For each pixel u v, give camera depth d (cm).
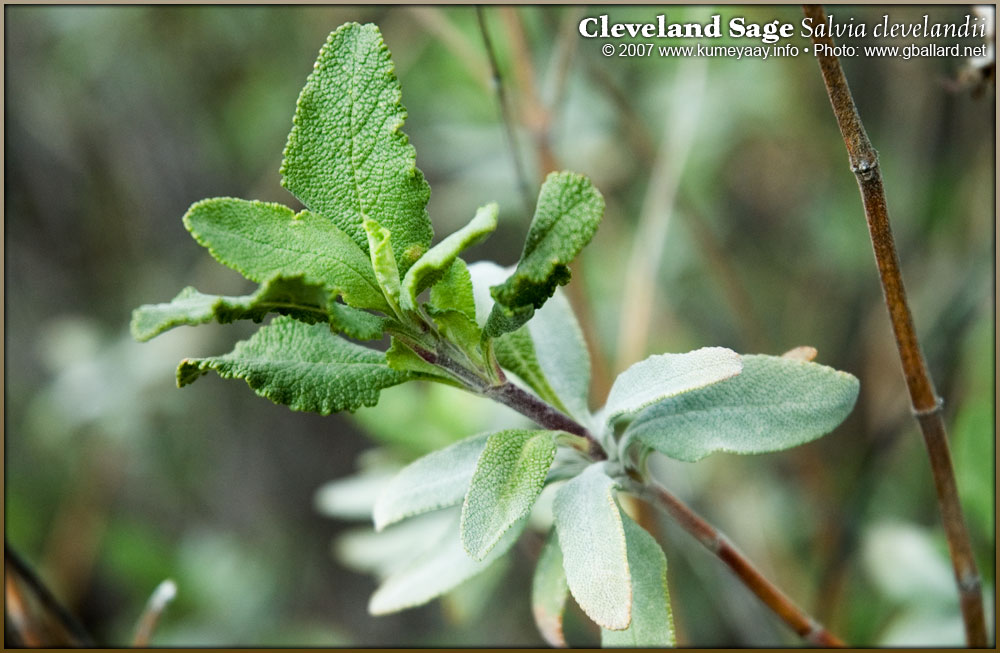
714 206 77
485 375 36
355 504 50
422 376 36
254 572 80
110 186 89
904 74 70
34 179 87
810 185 77
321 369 35
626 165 76
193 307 33
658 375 35
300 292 34
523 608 78
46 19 81
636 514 44
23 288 88
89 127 87
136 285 88
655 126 72
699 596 66
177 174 88
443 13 74
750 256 78
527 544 54
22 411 86
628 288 62
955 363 60
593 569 34
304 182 35
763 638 57
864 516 61
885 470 64
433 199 81
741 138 75
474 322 35
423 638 83
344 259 35
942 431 37
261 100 83
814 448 61
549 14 68
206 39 84
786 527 65
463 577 37
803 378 36
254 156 85
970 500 45
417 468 37
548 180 34
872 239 36
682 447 36
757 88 71
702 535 37
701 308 78
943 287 66
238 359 35
